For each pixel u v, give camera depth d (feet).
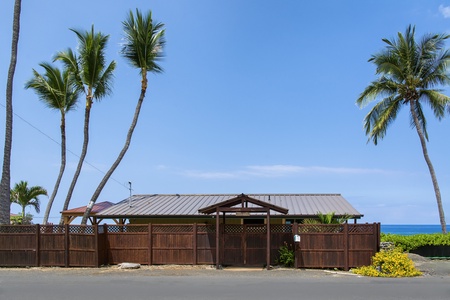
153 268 55.26
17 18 64.95
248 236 57.62
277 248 57.47
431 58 79.36
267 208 55.67
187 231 58.54
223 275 49.14
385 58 79.97
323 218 59.21
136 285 41.22
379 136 84.84
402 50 80.07
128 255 58.23
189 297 34.71
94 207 83.92
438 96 78.28
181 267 56.08
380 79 82.33
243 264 57.11
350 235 54.90
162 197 82.74
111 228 58.85
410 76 79.82
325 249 55.06
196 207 73.46
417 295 35.70
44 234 56.85
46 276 48.14
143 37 69.05
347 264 54.29
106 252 58.34
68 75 76.95
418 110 83.46
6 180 61.87
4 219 60.90
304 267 55.06
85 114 73.31
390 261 50.14
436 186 79.51
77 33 70.79
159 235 58.49
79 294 36.14
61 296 35.24
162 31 70.64
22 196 125.08
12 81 63.72
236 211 55.77
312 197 80.48
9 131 62.85
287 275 49.37
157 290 38.19
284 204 73.56
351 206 71.36
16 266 56.49
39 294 36.19
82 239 56.34
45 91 75.72
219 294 36.11
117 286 40.60
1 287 40.04
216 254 56.49
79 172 74.23
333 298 34.32
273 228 57.72
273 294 36.14
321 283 42.75
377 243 54.54
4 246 56.95
